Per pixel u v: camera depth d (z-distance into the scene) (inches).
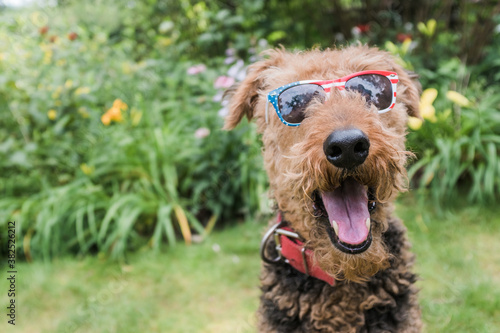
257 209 40.8
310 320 17.9
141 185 41.6
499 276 29.5
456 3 58.4
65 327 28.3
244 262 34.6
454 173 37.9
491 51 50.8
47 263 36.0
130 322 28.2
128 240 38.7
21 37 54.1
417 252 32.7
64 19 64.7
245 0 57.1
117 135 41.3
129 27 64.8
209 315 28.7
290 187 17.3
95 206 38.3
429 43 52.2
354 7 60.7
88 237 39.1
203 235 38.7
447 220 37.0
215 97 39.9
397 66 20.6
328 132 14.9
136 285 32.6
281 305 18.4
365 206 16.3
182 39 61.5
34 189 42.2
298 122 17.4
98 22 67.1
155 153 41.3
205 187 40.1
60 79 45.3
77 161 42.9
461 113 41.1
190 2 60.6
